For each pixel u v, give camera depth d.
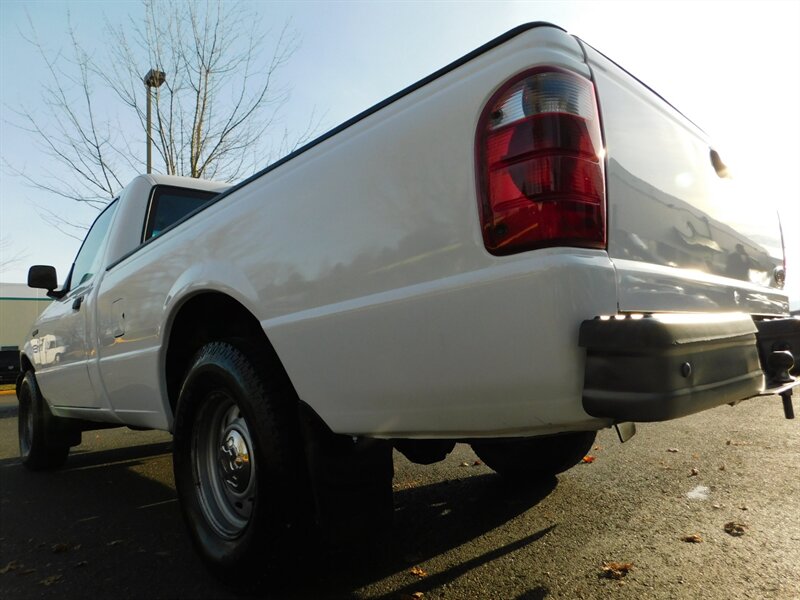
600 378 1.55
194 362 2.80
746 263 2.78
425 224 1.86
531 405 1.65
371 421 2.06
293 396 2.45
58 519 3.83
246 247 2.53
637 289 1.80
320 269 2.18
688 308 2.10
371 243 2.01
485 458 3.88
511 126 1.70
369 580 2.64
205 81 13.21
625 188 1.91
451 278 1.78
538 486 3.93
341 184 2.14
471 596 2.47
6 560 3.14
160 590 2.69
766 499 3.54
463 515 3.46
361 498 2.33
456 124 1.82
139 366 3.32
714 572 2.61
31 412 5.36
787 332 2.74
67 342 4.48
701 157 2.53
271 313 2.38
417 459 2.83
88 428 5.30
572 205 1.66
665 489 3.81
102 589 2.73
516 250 1.66
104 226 4.66
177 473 2.86
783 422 5.96
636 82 2.16
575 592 2.47
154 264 3.17
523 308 1.62
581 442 3.60
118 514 3.90
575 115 1.74
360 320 2.01
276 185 2.43
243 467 2.67
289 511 2.33
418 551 2.95
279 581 2.43
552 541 3.02
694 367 1.68
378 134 2.04
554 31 1.81
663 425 5.99
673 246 2.14
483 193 1.73
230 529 2.69
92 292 4.05
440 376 1.81
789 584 2.48
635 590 2.47
